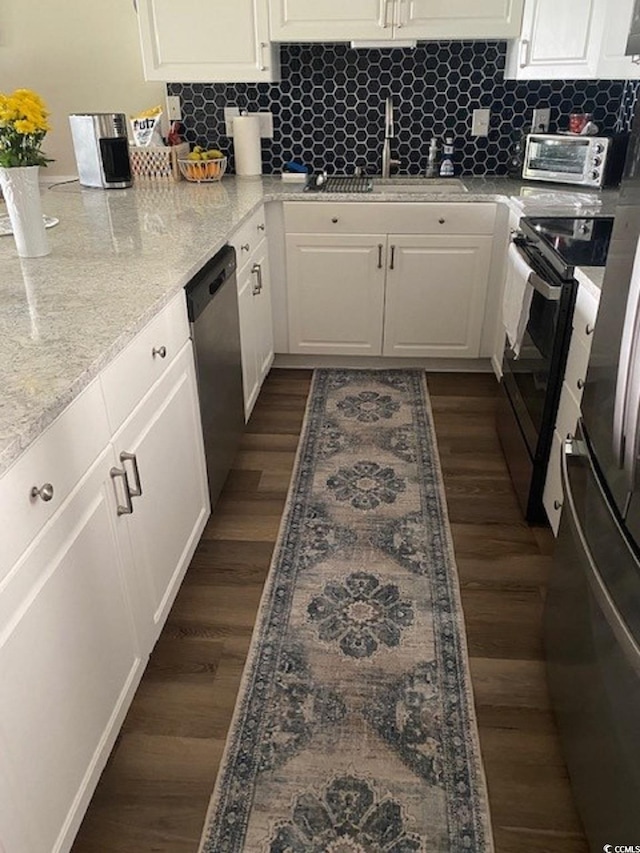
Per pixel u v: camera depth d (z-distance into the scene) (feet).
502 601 6.14
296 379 10.76
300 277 10.27
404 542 6.93
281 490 7.82
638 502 3.34
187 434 5.91
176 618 5.98
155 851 4.16
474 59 10.28
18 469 3.09
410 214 9.68
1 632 3.00
